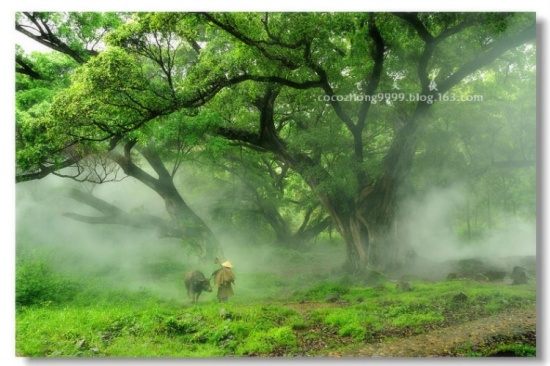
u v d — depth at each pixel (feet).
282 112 67.15
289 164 61.26
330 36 43.65
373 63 50.57
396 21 44.88
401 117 55.67
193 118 51.26
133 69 39.37
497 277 45.73
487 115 56.59
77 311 34.01
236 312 32.35
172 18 39.04
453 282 44.04
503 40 42.19
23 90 49.88
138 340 28.02
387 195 54.03
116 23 52.11
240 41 43.27
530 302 33.96
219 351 26.55
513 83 57.88
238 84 51.98
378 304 35.35
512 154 60.85
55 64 52.60
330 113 60.03
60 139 42.42
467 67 45.01
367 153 67.10
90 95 38.83
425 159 60.64
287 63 44.93
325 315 32.48
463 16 41.11
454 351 25.66
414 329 29.17
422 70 45.78
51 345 27.86
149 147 58.34
